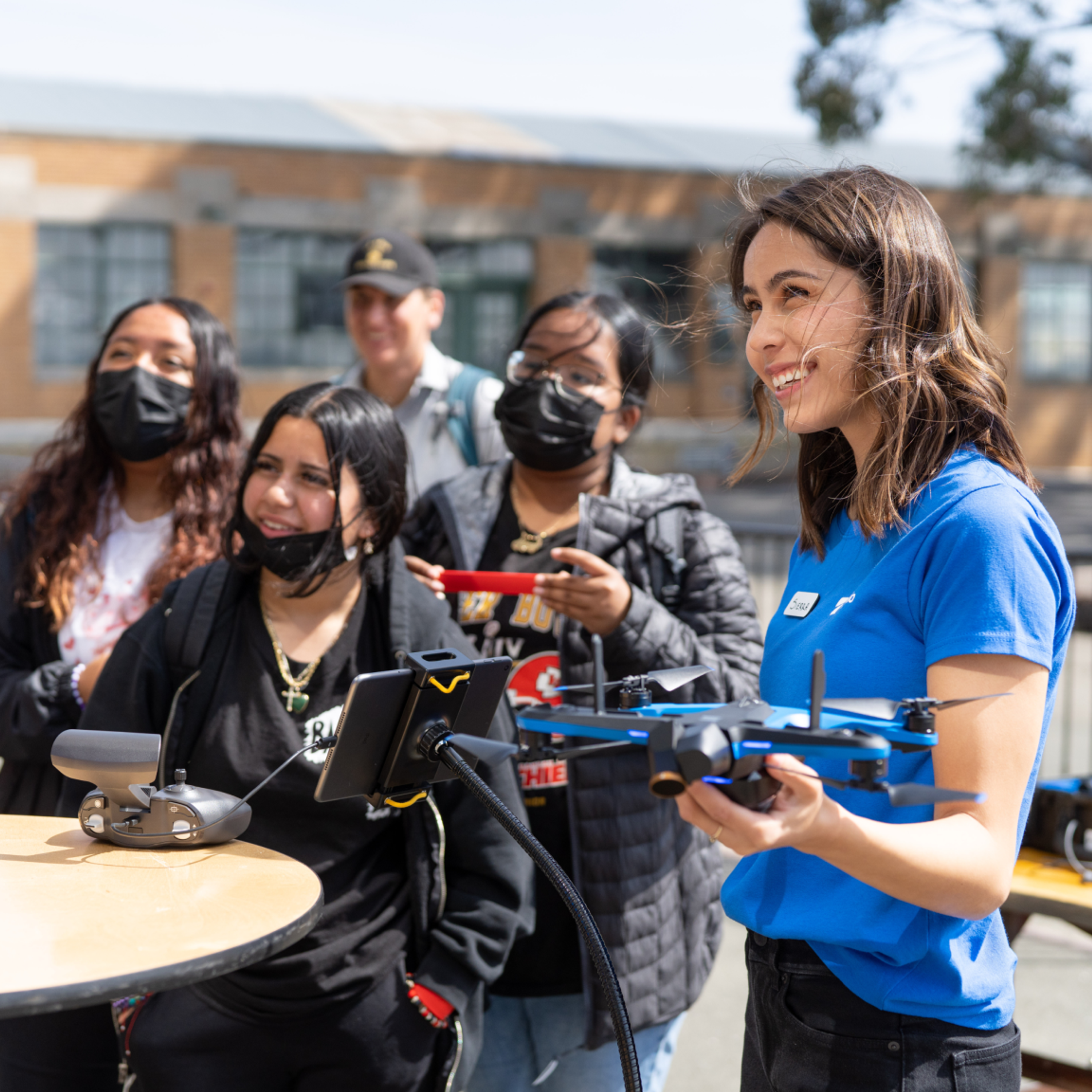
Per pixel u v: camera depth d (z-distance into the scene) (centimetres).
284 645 194
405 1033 186
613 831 216
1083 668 782
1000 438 137
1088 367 2533
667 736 103
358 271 366
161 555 258
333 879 186
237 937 130
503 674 148
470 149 2186
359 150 2030
